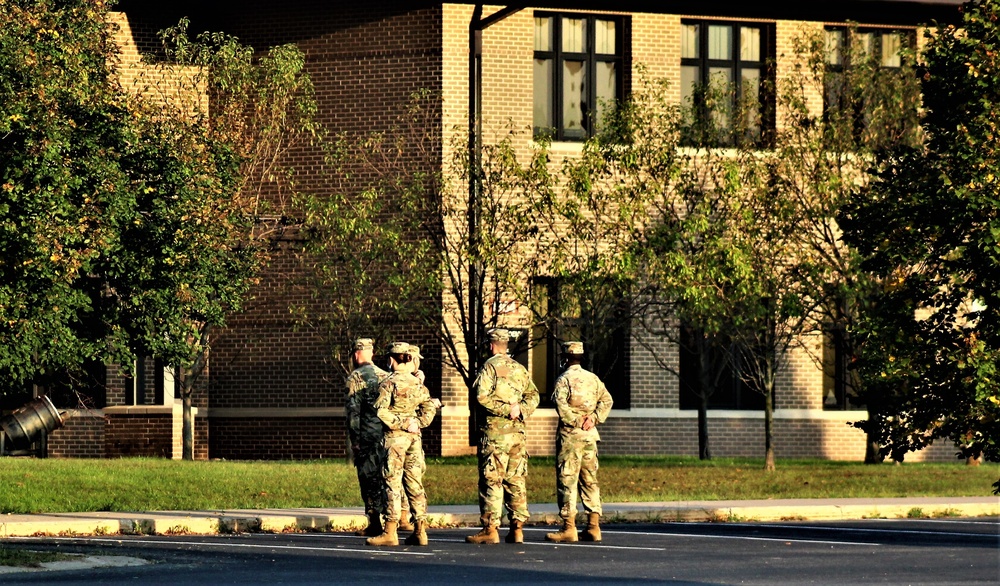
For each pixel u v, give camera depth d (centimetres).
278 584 3509
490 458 4712
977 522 5794
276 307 9006
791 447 9481
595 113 9281
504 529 5425
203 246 6769
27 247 5631
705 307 8100
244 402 9106
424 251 8175
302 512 5566
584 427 4803
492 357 4769
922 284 5381
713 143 8869
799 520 5959
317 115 8994
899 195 5397
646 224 8431
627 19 9319
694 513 5906
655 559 4191
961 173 5212
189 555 4238
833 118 8588
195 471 6688
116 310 6419
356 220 8181
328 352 8669
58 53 6050
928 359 5284
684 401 9462
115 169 6056
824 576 3759
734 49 9544
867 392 5622
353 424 4822
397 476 4616
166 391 8869
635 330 9256
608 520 5784
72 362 6244
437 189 8394
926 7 9406
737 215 8338
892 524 5681
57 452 8862
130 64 8519
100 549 4378
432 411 4700
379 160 8875
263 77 8544
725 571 3872
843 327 8575
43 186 5784
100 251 6041
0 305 5631
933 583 3609
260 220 8588
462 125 8419
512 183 8281
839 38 9600
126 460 7331
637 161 8412
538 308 8438
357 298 8288
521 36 9069
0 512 5534
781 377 9500
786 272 8338
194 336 7269
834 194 8419
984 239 5091
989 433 5244
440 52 8844
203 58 8375
